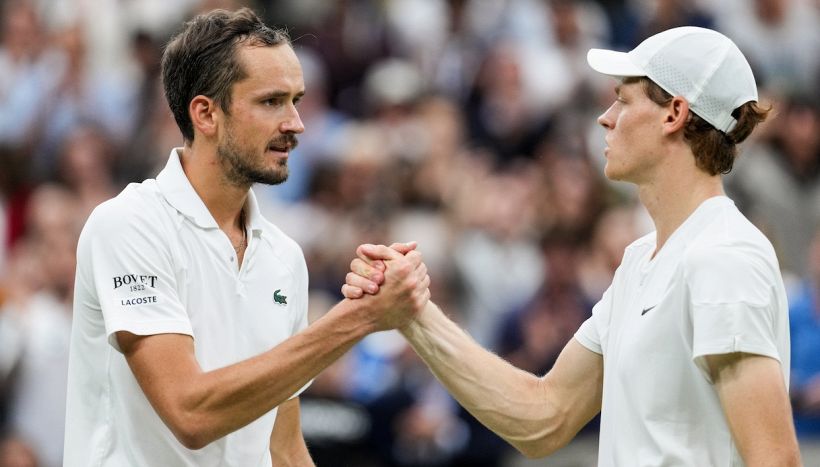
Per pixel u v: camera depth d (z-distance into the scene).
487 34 49.62
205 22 17.94
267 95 17.62
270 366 17.00
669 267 16.94
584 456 32.78
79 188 43.84
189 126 18.06
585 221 40.19
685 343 16.47
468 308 39.62
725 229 16.64
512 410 19.27
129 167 44.88
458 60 49.16
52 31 49.44
